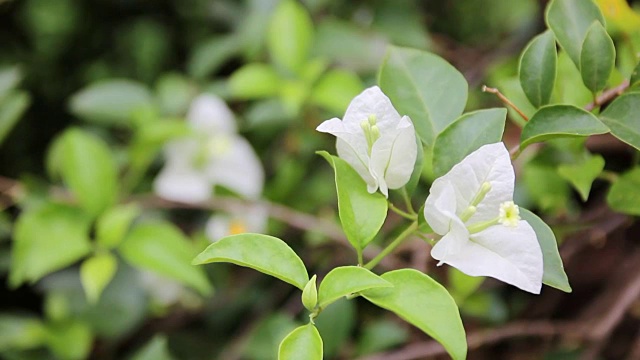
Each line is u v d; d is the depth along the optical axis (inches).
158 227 27.9
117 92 33.4
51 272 31.4
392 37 35.7
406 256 29.7
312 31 34.1
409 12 36.5
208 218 33.9
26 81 36.2
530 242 20.5
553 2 22.5
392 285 20.5
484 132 21.5
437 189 20.9
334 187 32.6
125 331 31.0
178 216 34.2
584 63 22.0
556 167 25.1
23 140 36.7
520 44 33.1
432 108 22.2
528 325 29.5
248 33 34.4
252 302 32.2
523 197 28.6
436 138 21.5
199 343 32.4
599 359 30.3
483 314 29.0
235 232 29.7
